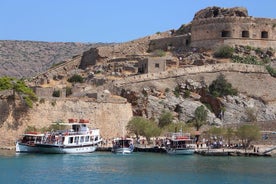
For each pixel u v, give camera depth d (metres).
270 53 162.25
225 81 142.75
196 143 119.88
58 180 78.62
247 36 164.75
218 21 164.88
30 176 81.50
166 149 113.94
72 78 160.88
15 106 117.38
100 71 161.25
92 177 81.06
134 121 123.69
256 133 113.38
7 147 115.06
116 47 176.62
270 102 144.12
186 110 134.38
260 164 95.44
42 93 128.50
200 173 85.06
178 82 142.75
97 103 127.50
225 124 129.75
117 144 115.12
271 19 167.38
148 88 138.75
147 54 169.75
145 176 82.12
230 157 106.56
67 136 111.62
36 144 109.81
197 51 165.50
